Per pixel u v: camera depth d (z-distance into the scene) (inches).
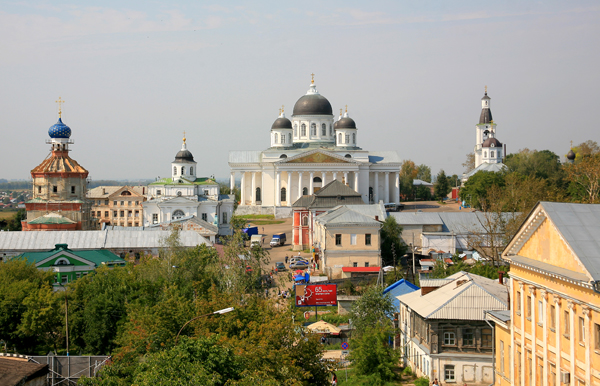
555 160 7839.6
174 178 6953.7
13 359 1836.9
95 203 7696.9
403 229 4333.2
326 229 3747.5
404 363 2412.6
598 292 1175.6
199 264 3034.0
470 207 7135.8
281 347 1685.5
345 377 2245.3
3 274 2945.4
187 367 1320.1
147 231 4212.6
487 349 2021.4
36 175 5221.5
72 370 2091.5
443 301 2091.5
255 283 3034.0
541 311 1464.1
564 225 1366.9
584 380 1246.9
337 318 2997.0
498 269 2982.3
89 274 2928.2
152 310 2063.2
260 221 6958.7
